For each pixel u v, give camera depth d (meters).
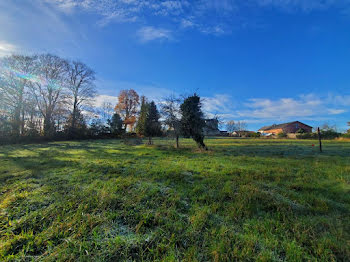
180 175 4.58
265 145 14.89
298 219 2.29
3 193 3.40
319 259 1.62
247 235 1.96
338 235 1.93
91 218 2.32
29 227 2.16
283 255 1.67
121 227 2.18
